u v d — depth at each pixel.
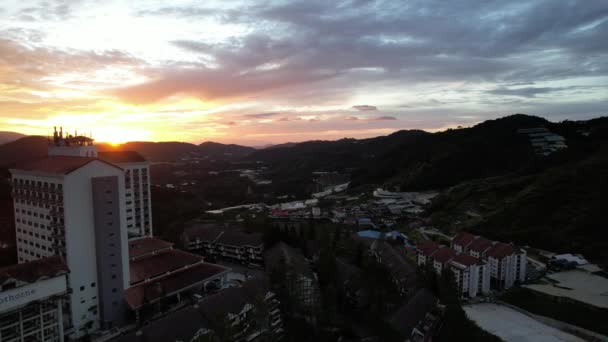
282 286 91.06
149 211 138.25
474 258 124.69
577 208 166.75
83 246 84.38
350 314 96.88
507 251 129.62
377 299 98.94
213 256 135.00
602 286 122.75
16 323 68.81
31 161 98.44
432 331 92.44
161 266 101.44
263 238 130.12
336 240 141.38
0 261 104.69
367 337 86.56
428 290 104.00
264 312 78.88
